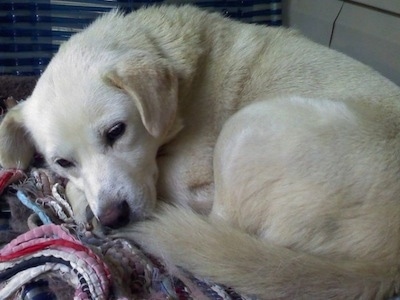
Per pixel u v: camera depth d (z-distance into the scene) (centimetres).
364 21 102
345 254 63
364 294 61
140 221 69
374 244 63
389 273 62
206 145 75
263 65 78
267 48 79
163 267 66
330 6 107
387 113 69
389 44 98
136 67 68
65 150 70
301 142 64
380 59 100
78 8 100
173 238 64
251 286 61
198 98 76
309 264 62
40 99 71
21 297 61
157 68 69
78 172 73
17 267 63
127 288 64
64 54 73
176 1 105
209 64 77
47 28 100
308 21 112
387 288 61
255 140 67
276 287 61
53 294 61
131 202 69
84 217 73
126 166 70
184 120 75
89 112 68
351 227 63
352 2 103
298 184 64
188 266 64
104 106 68
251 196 67
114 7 100
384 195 63
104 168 69
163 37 75
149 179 72
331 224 63
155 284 64
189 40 76
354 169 63
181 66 74
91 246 66
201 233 64
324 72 77
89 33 76
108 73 68
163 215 68
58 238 65
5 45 99
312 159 64
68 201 78
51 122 69
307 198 64
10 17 98
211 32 79
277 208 65
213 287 63
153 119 67
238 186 67
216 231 64
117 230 70
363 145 64
